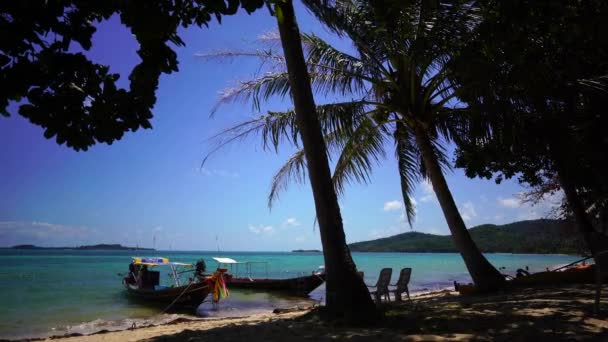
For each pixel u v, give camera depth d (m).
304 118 7.21
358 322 6.17
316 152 7.10
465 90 10.08
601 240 6.90
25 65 2.79
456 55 9.00
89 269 41.94
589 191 13.61
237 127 10.69
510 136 10.05
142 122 3.30
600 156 10.51
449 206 11.11
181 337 6.09
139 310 14.95
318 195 6.99
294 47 7.39
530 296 8.46
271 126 10.85
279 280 19.88
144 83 3.19
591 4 4.84
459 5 8.45
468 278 30.48
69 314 14.02
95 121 3.16
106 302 16.98
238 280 21.23
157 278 18.53
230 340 5.41
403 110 11.27
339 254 6.75
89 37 3.01
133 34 3.03
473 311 6.77
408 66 10.77
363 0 9.33
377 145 12.80
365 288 6.65
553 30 5.07
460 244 11.06
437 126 11.98
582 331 4.80
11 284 24.61
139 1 2.87
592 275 10.50
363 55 10.67
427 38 8.87
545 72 8.59
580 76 9.84
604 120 9.99
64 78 2.97
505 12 4.77
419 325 5.82
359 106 11.27
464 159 13.20
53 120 3.03
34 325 11.84
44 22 2.82
